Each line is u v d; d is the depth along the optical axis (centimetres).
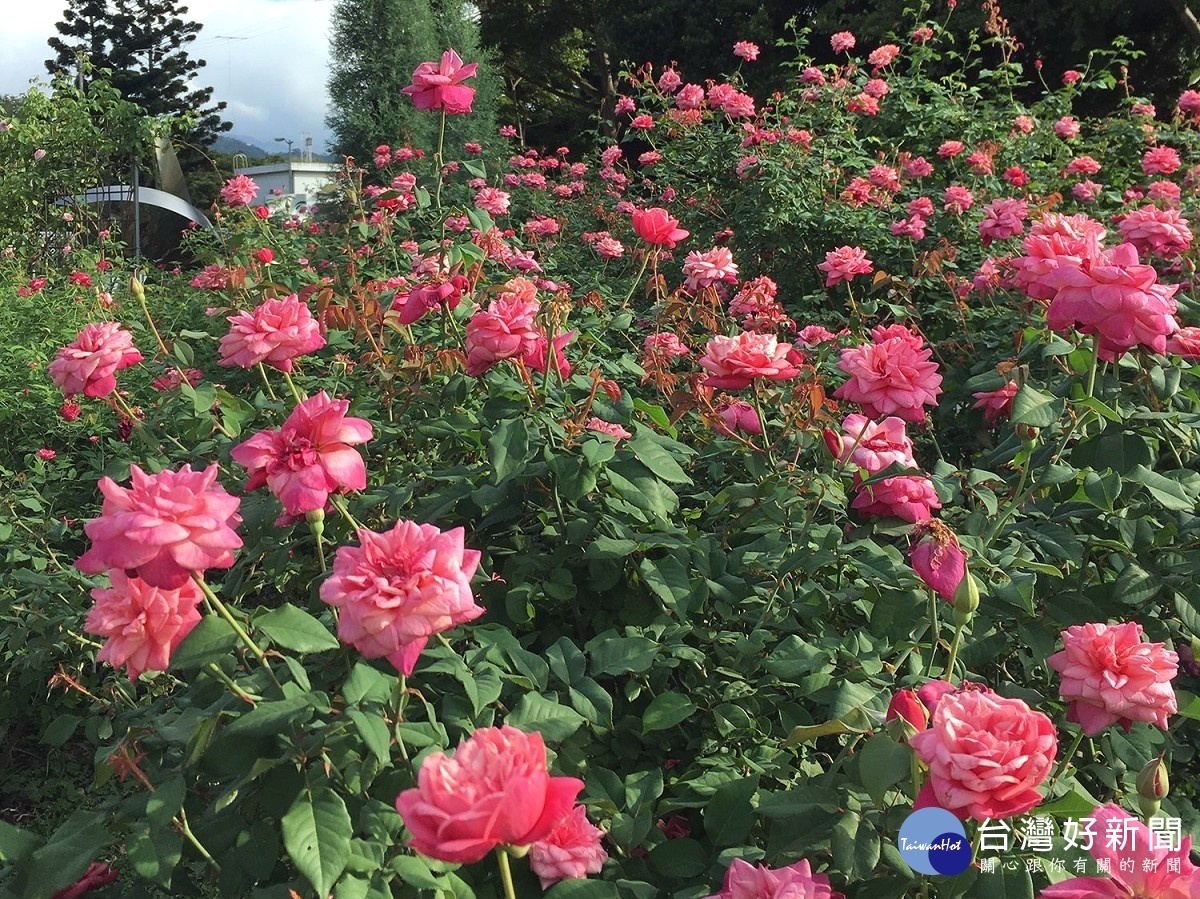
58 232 1119
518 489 229
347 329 341
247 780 143
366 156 1420
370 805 147
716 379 231
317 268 573
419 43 1442
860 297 531
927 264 405
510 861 161
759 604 219
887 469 207
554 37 2031
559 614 229
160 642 143
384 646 128
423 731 156
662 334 336
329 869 133
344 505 216
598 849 156
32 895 144
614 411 234
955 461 376
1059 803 144
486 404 233
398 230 556
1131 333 197
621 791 176
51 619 295
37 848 151
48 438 474
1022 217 435
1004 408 258
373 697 150
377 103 1448
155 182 1283
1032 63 1284
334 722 149
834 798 153
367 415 288
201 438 296
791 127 666
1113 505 211
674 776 194
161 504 131
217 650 143
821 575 227
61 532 338
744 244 591
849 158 649
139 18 3362
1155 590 200
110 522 131
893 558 206
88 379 260
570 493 207
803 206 562
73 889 171
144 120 1173
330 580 131
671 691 194
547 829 115
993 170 630
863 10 1351
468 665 174
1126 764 187
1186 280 364
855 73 786
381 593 129
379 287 370
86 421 443
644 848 176
